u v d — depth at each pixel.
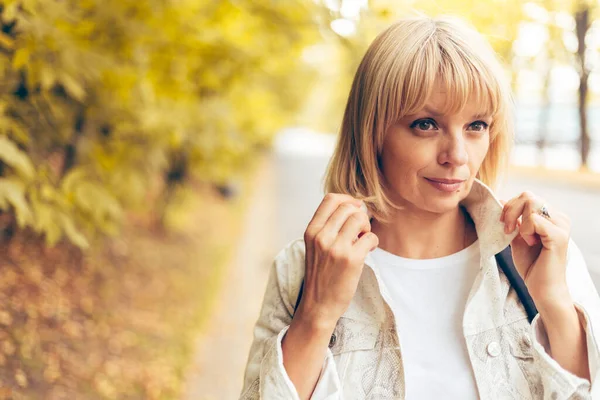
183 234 8.84
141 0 3.83
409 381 1.18
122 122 4.30
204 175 8.06
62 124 3.70
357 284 1.16
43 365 3.40
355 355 1.19
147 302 5.30
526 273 1.15
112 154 4.44
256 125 8.64
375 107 1.16
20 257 4.57
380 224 1.28
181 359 4.38
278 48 5.30
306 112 18.47
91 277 5.05
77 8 3.44
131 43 3.88
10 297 3.96
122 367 3.88
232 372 4.39
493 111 1.12
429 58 1.09
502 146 1.24
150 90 4.36
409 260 1.25
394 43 1.14
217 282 6.77
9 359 3.26
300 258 1.28
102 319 4.45
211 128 6.18
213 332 5.30
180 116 5.44
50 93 3.47
